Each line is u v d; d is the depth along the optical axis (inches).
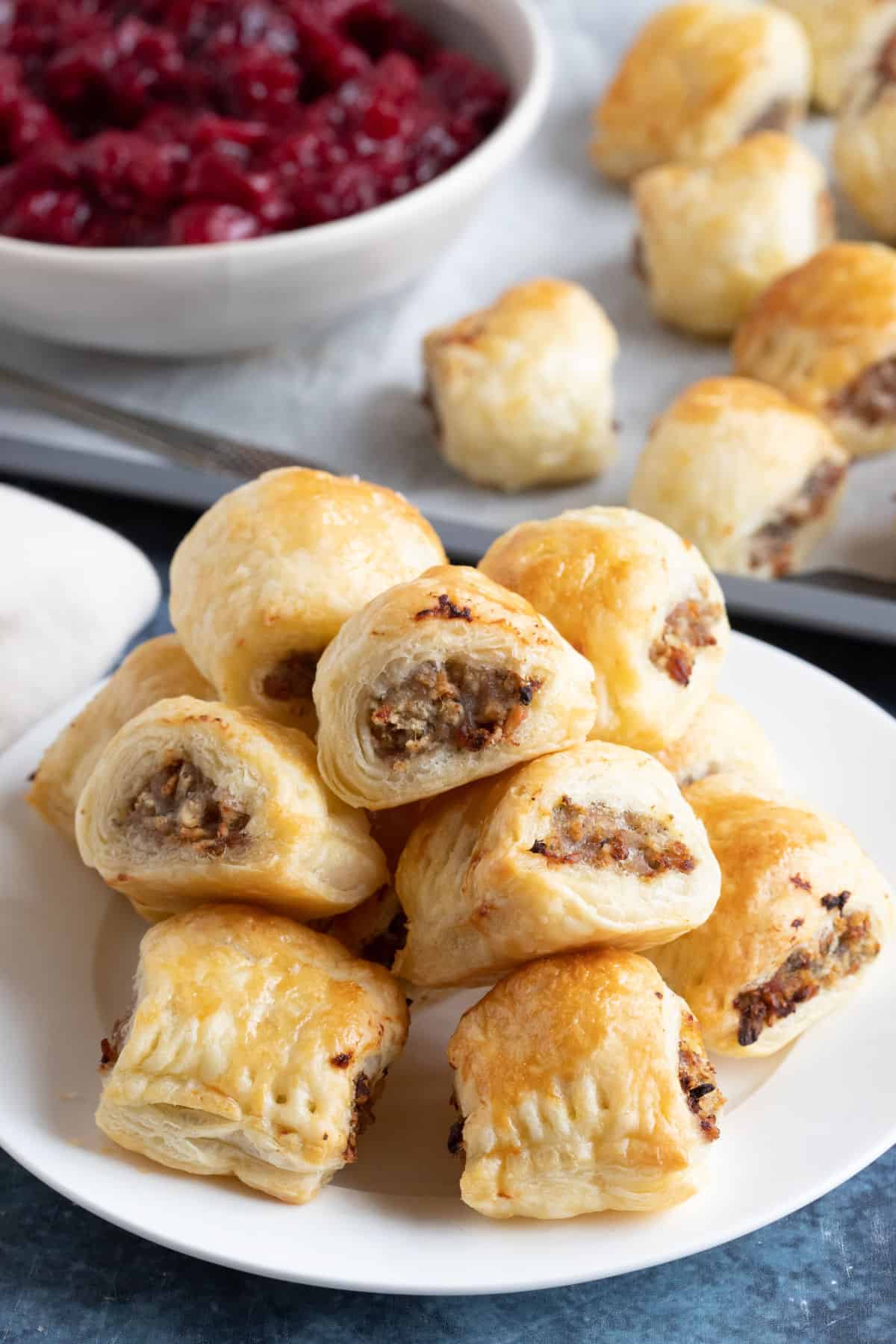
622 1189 15.8
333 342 27.0
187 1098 16.0
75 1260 16.8
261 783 16.6
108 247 25.2
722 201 26.5
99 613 21.1
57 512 21.8
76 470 23.6
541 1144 15.8
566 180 30.9
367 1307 16.5
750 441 23.4
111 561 21.4
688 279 26.7
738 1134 16.5
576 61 33.1
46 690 21.0
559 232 29.7
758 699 19.7
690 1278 16.7
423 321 27.5
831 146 31.0
